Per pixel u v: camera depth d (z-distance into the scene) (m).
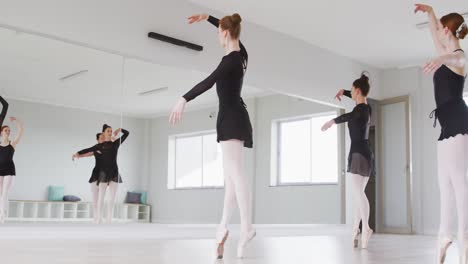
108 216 5.76
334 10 6.36
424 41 7.43
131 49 5.60
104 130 5.75
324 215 7.85
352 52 8.08
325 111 8.03
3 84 5.05
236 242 4.91
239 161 3.00
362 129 4.39
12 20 4.76
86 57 5.54
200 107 6.74
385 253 3.65
